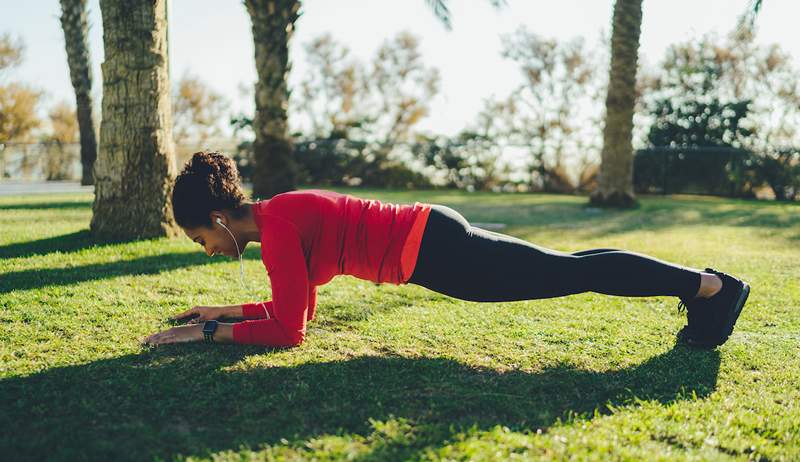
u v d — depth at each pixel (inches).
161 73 198.5
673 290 96.3
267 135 419.5
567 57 735.7
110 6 188.7
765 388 87.4
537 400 81.4
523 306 132.4
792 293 149.2
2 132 1003.3
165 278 149.9
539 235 256.1
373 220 91.4
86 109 565.9
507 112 745.6
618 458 65.6
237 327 97.8
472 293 91.8
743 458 66.8
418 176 660.7
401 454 65.1
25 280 141.0
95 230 200.4
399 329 113.0
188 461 63.2
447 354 99.2
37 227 226.8
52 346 97.4
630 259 92.8
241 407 76.5
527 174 641.0
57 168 783.7
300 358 94.7
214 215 92.2
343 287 148.1
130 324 110.5
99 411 74.7
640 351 102.7
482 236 91.2
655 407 79.4
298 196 93.0
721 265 188.1
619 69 398.0
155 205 201.2
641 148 614.2
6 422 71.2
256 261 177.3
